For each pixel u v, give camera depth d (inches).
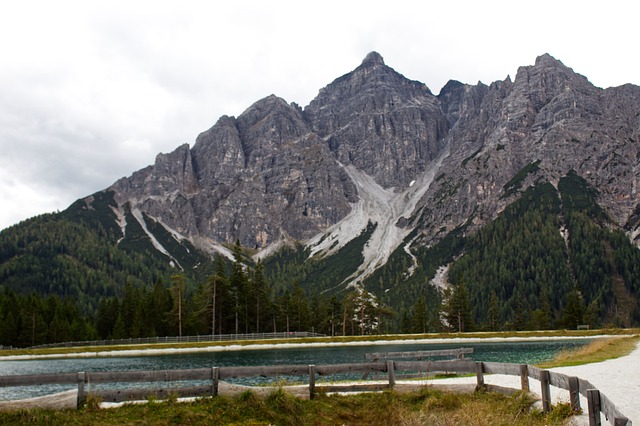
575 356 2039.9
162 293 5802.2
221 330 5428.2
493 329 7042.3
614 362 1697.8
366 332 6840.6
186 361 3107.8
